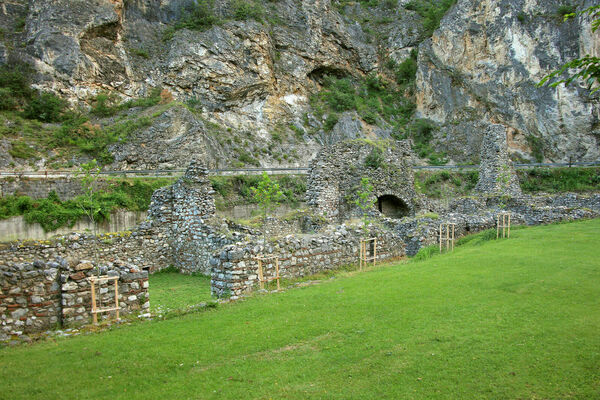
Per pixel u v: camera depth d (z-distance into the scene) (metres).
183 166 41.28
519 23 58.78
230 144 51.34
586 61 5.34
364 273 14.06
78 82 47.75
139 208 31.97
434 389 6.15
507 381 6.27
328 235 15.38
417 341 7.74
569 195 29.73
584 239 16.94
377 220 21.88
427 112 69.69
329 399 5.96
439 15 77.56
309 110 66.12
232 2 64.69
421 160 61.53
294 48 68.12
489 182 32.44
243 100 58.91
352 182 25.61
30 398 5.96
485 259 14.30
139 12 57.88
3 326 8.34
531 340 7.55
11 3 51.72
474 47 63.81
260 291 11.81
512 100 59.28
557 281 11.04
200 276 17.89
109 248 17.77
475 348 7.35
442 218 21.30
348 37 75.62
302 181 44.19
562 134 54.78
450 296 10.34
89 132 41.25
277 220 20.27
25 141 38.03
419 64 71.69
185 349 7.66
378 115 70.00
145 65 54.03
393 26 84.00
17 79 44.62
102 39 51.66
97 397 6.03
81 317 9.24
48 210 28.45
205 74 55.91
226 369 6.90
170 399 5.99
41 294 8.85
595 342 7.36
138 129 42.25
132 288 10.03
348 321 8.92
